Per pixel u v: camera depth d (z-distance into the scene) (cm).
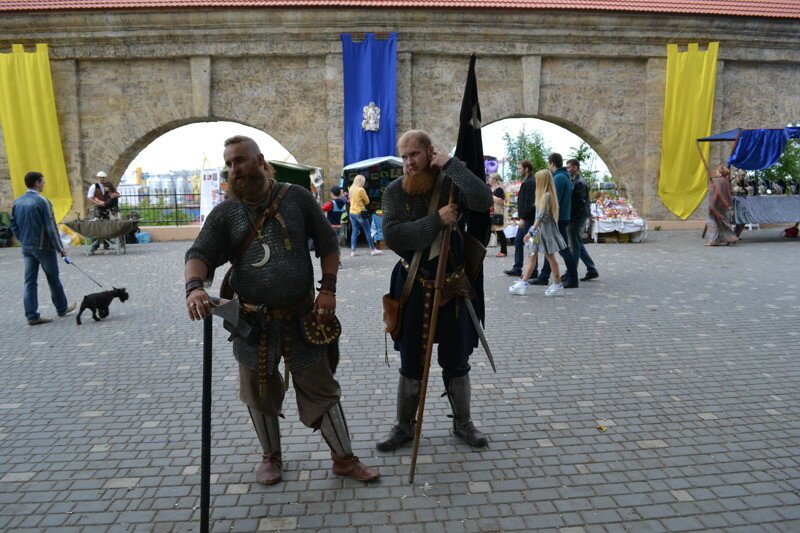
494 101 1756
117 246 1361
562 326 629
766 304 722
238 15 1620
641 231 1483
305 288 294
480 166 332
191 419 398
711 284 866
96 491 303
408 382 342
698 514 275
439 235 322
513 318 666
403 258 337
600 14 1700
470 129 329
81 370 510
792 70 1881
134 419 399
